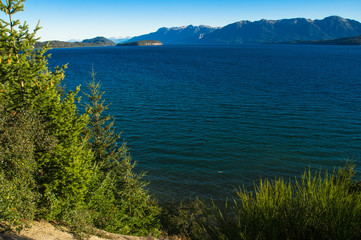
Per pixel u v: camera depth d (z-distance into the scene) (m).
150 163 27.62
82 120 14.11
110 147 19.02
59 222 11.83
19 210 9.98
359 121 40.25
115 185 17.34
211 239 5.84
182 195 22.05
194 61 159.12
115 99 55.38
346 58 171.25
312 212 4.73
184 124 39.81
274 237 4.55
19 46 12.77
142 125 39.09
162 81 80.81
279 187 5.34
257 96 59.22
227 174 25.52
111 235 12.86
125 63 145.25
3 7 12.23
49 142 12.10
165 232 16.19
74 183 12.27
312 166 26.84
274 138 34.16
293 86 71.25
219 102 53.81
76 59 177.75
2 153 10.23
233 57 193.25
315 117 42.75
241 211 5.43
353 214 4.23
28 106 12.84
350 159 28.00
